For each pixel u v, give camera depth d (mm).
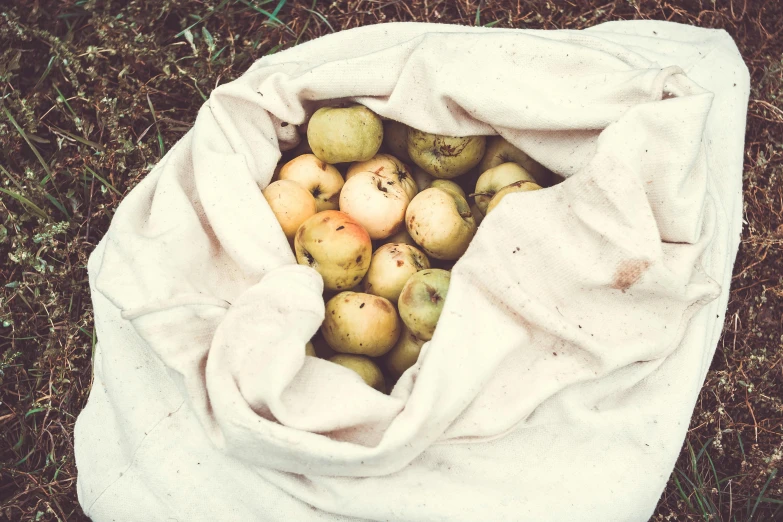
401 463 806
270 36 1113
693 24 1106
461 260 848
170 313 830
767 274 1033
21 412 1010
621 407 836
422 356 833
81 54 1064
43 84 1079
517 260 848
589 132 897
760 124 1067
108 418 876
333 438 812
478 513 807
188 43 1111
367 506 808
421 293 872
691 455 988
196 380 821
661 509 992
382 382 908
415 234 918
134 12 1086
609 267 830
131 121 1071
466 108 910
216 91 918
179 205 878
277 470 820
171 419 842
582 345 824
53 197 1044
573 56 902
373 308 885
